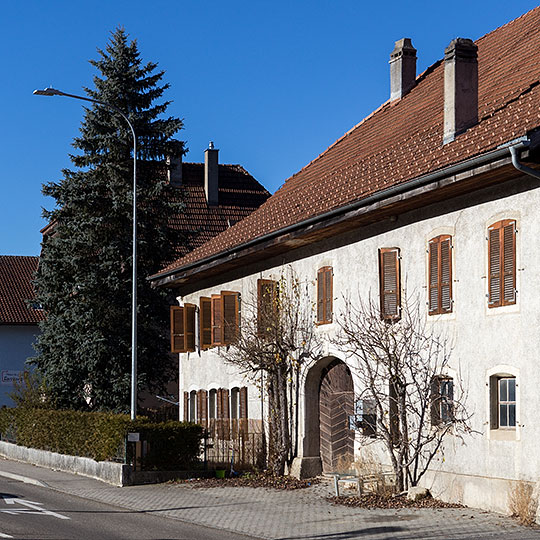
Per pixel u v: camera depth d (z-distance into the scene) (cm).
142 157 3309
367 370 1888
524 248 1491
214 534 1416
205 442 2320
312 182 2423
